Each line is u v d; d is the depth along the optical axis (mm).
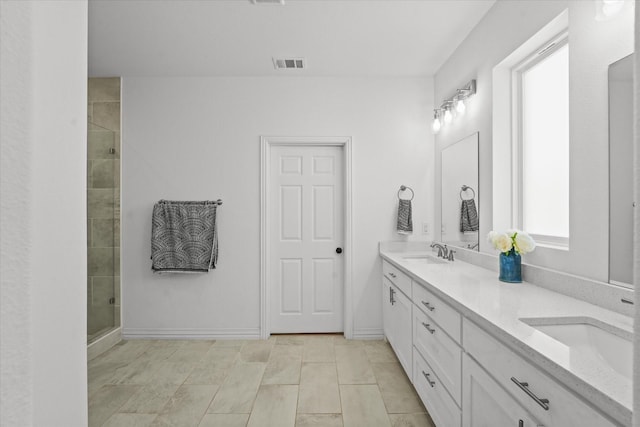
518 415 1141
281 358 3096
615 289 1414
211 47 2996
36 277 353
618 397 763
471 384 1520
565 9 1728
